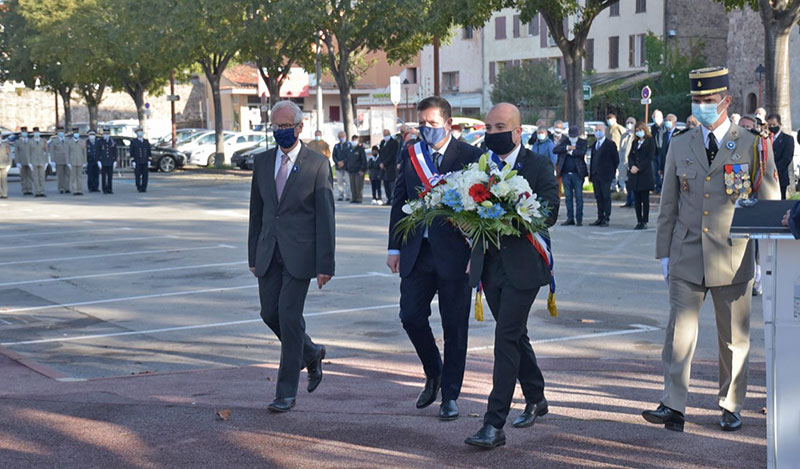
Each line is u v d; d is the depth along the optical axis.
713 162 5.57
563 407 6.28
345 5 34.41
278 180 6.40
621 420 5.95
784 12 21.66
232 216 22.36
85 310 11.12
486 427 5.42
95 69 50.44
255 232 6.54
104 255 15.77
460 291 5.93
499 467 5.14
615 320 9.79
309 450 5.48
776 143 16.33
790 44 45.31
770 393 4.64
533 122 51.94
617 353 8.30
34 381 7.58
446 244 5.88
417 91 67.19
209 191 31.08
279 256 6.36
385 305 10.95
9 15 58.75
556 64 58.59
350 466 5.20
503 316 5.43
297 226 6.32
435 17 29.52
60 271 14.12
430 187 5.72
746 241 5.57
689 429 5.73
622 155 24.48
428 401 6.29
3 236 18.77
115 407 6.43
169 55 41.56
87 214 23.34
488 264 5.52
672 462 5.15
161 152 43.34
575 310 10.34
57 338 9.64
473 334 9.27
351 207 24.30
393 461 5.27
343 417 6.14
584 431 5.73
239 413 6.26
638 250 15.07
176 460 5.35
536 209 5.32
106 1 47.56
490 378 7.28
